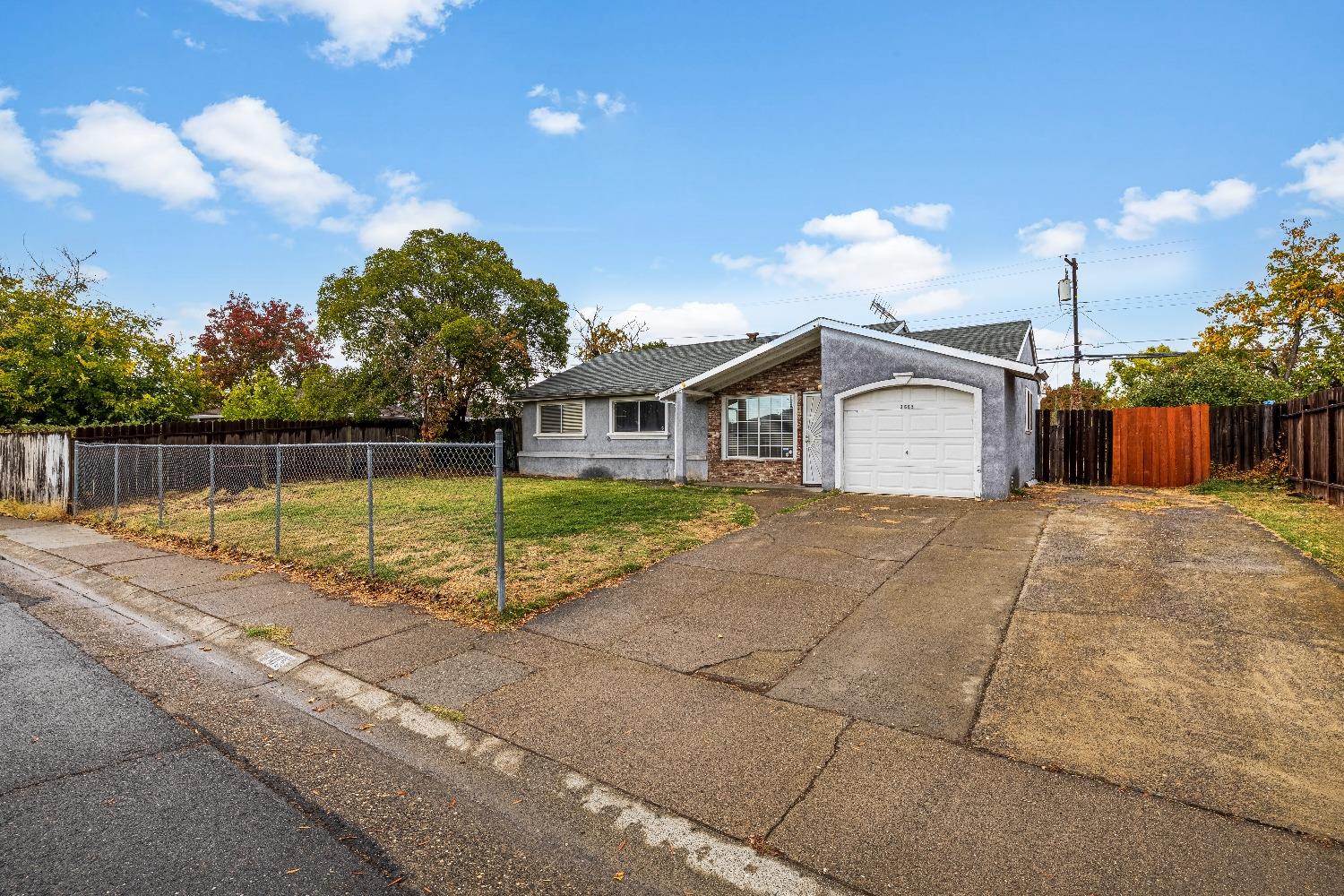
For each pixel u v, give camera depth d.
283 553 7.80
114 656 4.98
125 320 18.11
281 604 6.07
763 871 2.52
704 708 3.85
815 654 4.57
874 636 4.86
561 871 2.56
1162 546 7.16
